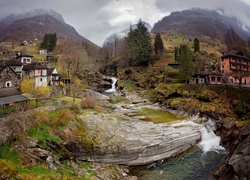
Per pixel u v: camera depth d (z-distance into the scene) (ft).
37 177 82.38
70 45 391.24
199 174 109.60
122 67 371.35
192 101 190.60
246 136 117.60
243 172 86.79
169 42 513.45
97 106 168.96
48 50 392.27
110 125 134.10
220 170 105.09
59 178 87.40
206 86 206.69
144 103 237.25
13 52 354.54
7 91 142.72
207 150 135.95
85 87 285.43
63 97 196.54
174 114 193.67
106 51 456.04
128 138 124.06
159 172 112.16
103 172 105.50
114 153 115.34
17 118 102.27
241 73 226.79
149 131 137.80
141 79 303.27
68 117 123.24
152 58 354.33
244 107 161.38
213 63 307.58
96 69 371.97
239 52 260.62
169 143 128.67
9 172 78.38
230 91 185.98
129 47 364.58
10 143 93.81
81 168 104.78
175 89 222.28
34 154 95.25
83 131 121.08
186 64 227.61
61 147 106.93
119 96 267.59
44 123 114.01
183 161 123.13
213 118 167.63
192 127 154.51
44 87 193.36
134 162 118.83
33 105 138.10
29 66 203.51
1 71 163.32
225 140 143.95
